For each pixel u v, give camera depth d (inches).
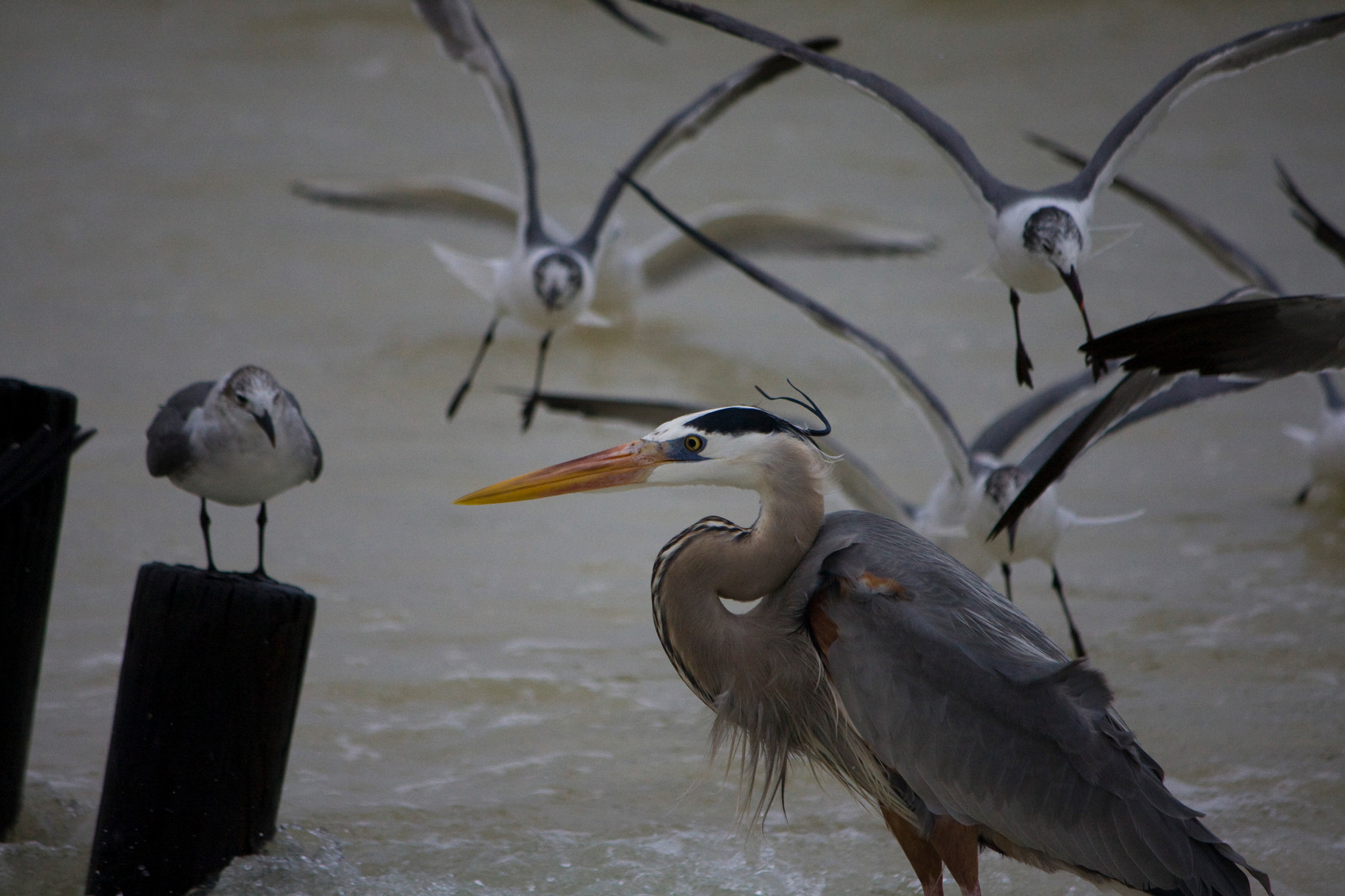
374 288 944.9
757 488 270.1
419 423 686.5
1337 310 236.2
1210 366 243.9
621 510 583.5
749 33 332.8
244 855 268.4
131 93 1455.5
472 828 306.8
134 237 1016.9
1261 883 239.6
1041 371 804.6
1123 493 621.6
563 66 1625.2
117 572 471.2
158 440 302.2
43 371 729.0
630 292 791.7
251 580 275.1
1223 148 1385.3
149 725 261.3
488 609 454.9
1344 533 557.0
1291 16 1785.2
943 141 340.8
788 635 265.9
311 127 1360.7
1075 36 1732.3
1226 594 486.6
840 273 1033.5
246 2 1820.9
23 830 297.6
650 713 375.2
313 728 358.3
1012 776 245.0
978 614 257.1
